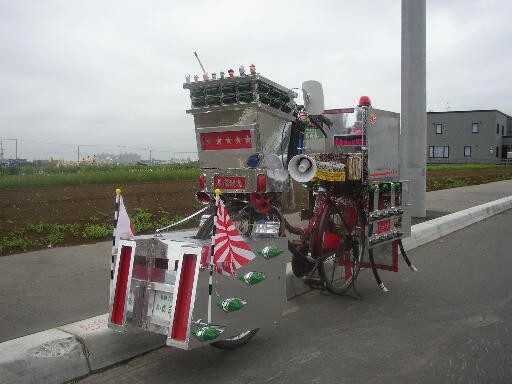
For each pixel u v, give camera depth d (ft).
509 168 150.41
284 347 14.89
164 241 12.67
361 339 15.46
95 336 13.48
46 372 12.28
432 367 13.39
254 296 13.53
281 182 16.22
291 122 16.70
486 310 18.03
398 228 20.49
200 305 12.03
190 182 65.41
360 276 23.03
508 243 30.86
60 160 114.42
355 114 19.75
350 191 19.58
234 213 15.74
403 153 36.40
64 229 28.96
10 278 18.94
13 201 41.27
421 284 21.68
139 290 12.79
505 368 13.26
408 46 34.81
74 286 17.98
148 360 13.99
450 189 62.90
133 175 67.77
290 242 17.52
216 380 12.76
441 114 189.78
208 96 15.46
